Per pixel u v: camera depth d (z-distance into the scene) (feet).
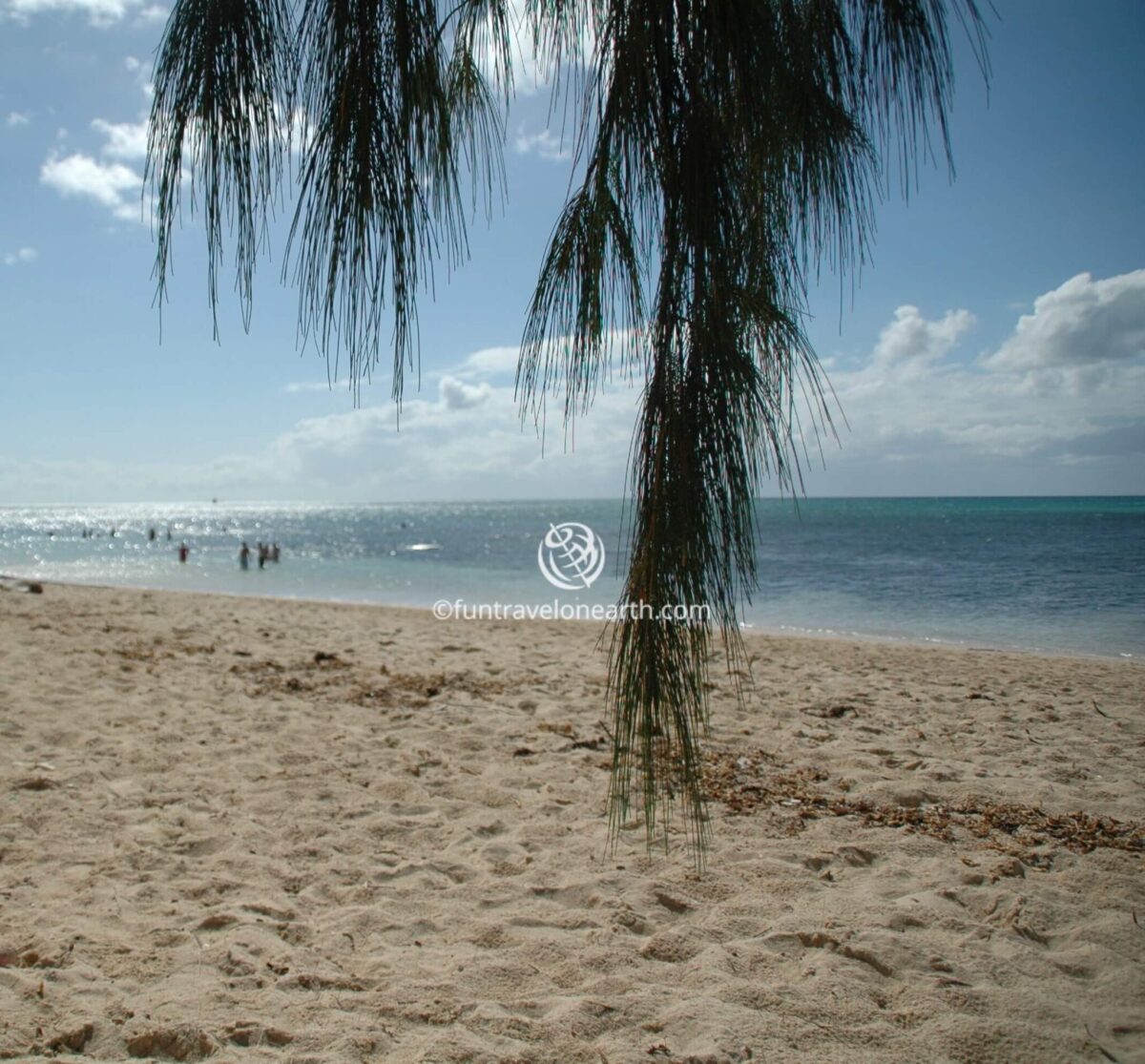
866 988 8.56
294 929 9.75
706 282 3.45
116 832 12.52
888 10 3.99
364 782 15.17
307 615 43.42
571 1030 7.79
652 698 3.63
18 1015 7.81
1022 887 11.00
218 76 3.96
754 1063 7.32
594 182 3.68
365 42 3.77
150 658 25.67
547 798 14.51
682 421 3.40
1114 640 38.50
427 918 10.13
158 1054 7.39
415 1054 7.39
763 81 3.74
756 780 15.43
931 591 60.18
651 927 9.94
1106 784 15.56
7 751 15.94
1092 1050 7.60
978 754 17.61
